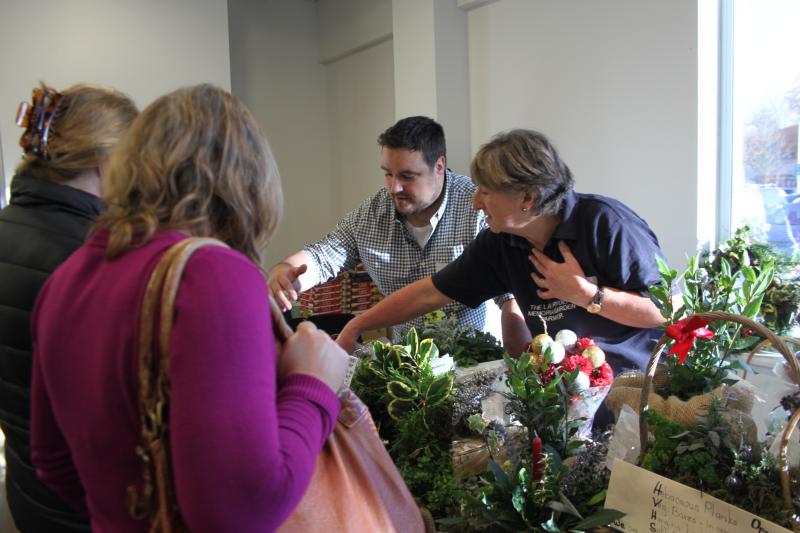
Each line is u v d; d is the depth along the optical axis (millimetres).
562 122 3133
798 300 2322
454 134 3600
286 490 631
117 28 3242
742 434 926
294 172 4727
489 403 1228
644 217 2830
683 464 917
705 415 1013
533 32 3217
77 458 719
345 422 889
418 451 1232
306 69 4734
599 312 1451
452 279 1759
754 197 2656
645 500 940
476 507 995
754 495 865
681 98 2625
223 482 583
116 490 705
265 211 755
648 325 1426
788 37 2477
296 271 1891
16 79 3008
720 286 1277
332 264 2367
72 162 1062
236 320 615
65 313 699
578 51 3002
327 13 4625
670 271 1293
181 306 610
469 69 3631
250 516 605
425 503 1179
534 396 1051
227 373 599
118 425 666
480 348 1700
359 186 4648
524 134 1424
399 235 2299
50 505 1143
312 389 732
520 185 1367
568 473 1007
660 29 2664
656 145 2742
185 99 718
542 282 1513
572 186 1479
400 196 2109
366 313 1819
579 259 1494
